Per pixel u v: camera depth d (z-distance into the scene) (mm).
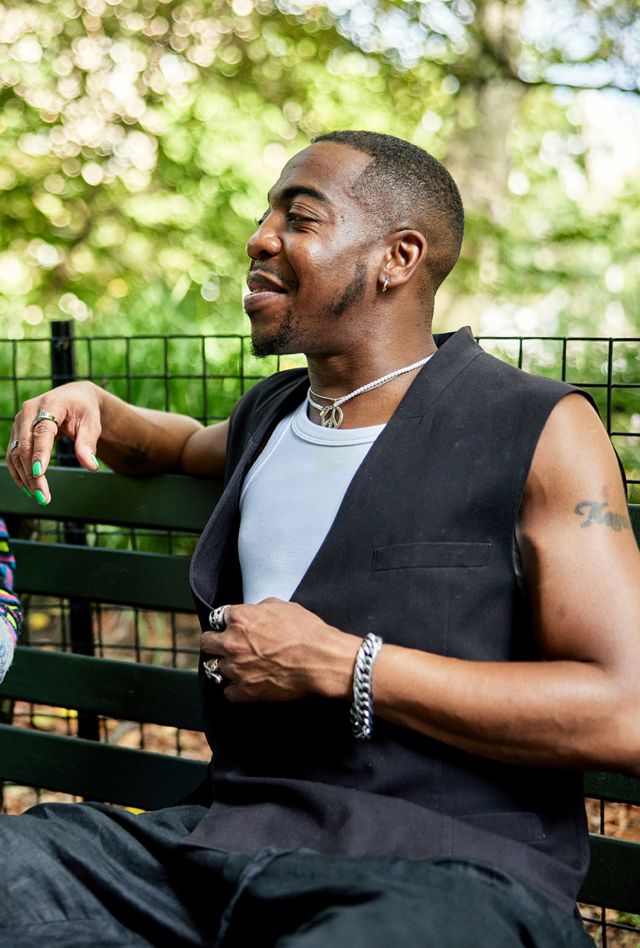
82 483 2373
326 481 1660
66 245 9117
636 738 1395
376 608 1536
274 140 9414
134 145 9234
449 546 1521
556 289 8578
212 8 9258
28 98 9086
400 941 1228
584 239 9445
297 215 1674
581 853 1525
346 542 1569
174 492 2258
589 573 1447
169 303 4926
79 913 1473
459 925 1264
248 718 1638
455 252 1758
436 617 1511
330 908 1292
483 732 1436
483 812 1494
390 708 1466
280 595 1644
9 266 8945
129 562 2316
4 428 4020
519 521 1524
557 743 1414
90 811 1602
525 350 4316
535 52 9320
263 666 1531
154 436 2199
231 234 9000
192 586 1726
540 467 1501
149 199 9094
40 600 3877
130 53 9180
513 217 9602
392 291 1691
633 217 9562
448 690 1440
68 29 9062
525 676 1431
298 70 9547
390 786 1501
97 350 4051
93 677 2348
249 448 1793
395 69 9539
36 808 1648
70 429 1994
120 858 1544
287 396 1825
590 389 3816
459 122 9266
